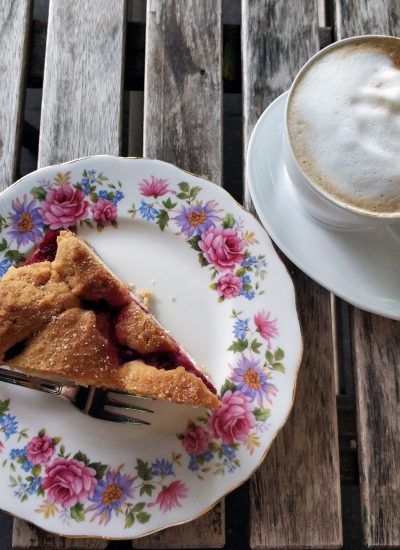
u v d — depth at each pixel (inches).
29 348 11.6
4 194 12.4
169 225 12.9
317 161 10.6
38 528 11.7
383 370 12.6
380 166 10.3
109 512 11.5
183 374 11.7
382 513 11.9
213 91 13.7
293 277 13.0
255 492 12.0
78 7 13.8
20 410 11.9
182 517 11.5
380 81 10.5
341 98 10.5
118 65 13.7
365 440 12.3
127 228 13.0
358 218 10.8
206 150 13.4
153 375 11.7
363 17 14.1
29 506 11.4
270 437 11.8
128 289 12.7
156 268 12.9
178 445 11.9
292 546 11.7
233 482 11.7
